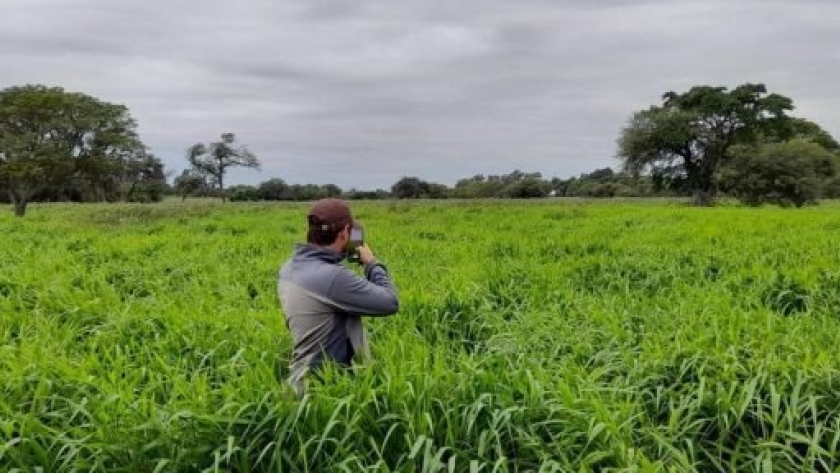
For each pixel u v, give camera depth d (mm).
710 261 10672
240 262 10945
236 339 5617
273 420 3775
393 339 5285
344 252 4539
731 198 66000
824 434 4020
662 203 56438
